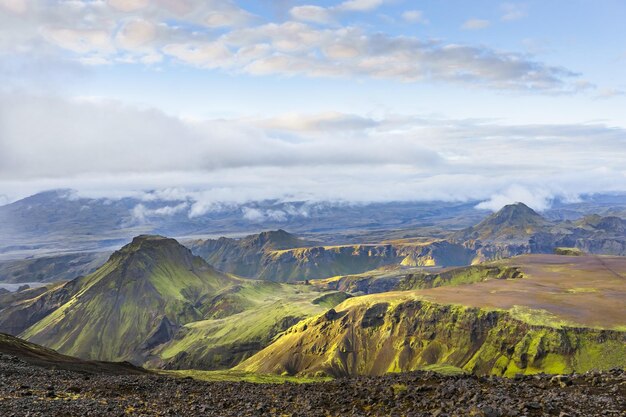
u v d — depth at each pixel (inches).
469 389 1413.6
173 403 1558.8
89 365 3321.9
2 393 1552.7
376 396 1477.6
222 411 1433.3
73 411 1330.0
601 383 1347.2
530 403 1160.8
